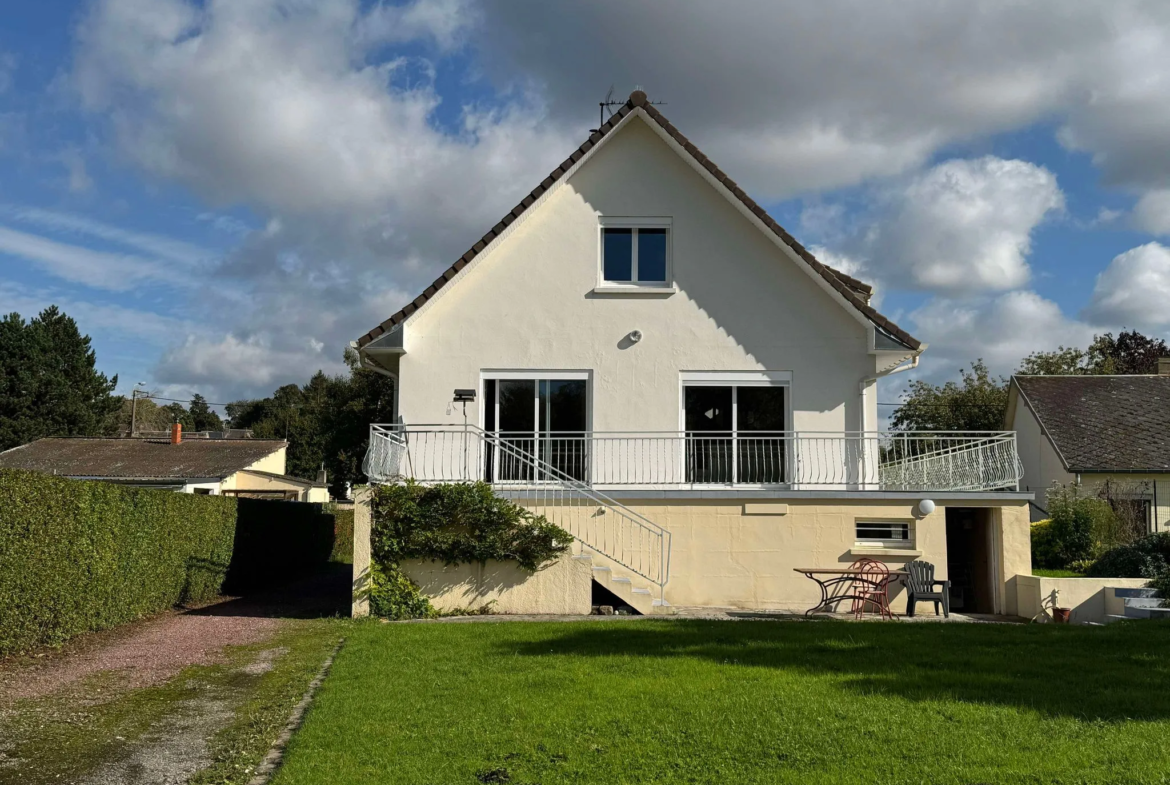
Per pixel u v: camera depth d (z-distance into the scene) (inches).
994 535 661.9
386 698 333.7
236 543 794.2
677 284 724.7
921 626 513.7
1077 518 829.8
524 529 597.9
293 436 2881.4
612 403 714.2
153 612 606.2
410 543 593.3
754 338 719.7
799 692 332.5
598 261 727.1
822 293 722.2
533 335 718.5
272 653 446.3
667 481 702.5
